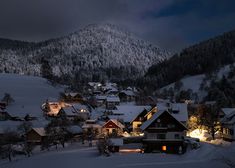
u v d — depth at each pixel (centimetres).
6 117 13412
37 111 14762
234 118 7575
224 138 8056
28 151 7775
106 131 9888
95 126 10438
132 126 10438
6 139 8875
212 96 18238
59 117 12812
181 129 7062
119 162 5828
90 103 17975
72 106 14138
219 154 5638
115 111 11788
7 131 9644
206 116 8444
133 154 6725
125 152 7062
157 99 19062
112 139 7275
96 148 7850
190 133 8738
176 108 8775
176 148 6981
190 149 6838
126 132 10100
